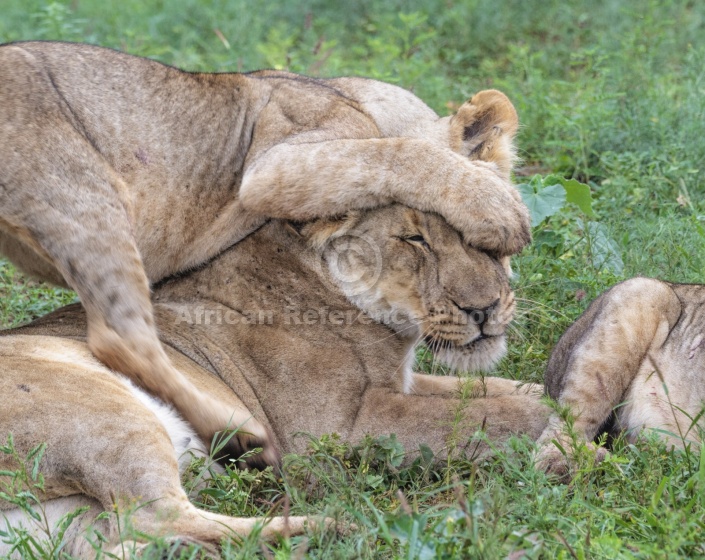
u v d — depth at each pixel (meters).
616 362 9.63
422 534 6.97
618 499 8.08
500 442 9.10
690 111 15.03
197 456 8.67
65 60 9.77
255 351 9.33
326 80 10.91
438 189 9.43
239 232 9.77
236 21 19.98
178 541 7.08
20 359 8.22
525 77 18.09
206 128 10.03
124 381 8.62
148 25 20.12
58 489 7.66
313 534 7.38
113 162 9.66
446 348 9.62
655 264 11.92
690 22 19.66
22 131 9.20
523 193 12.20
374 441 9.01
